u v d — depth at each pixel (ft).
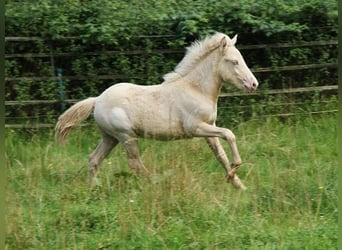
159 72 47.42
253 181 34.47
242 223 29.55
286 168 36.55
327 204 31.91
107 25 46.21
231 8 47.62
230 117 46.85
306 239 28.12
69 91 47.29
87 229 29.53
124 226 28.81
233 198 31.71
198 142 39.29
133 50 47.26
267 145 40.60
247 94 47.78
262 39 49.06
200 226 29.43
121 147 41.11
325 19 49.42
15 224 28.81
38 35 46.85
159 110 35.94
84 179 36.47
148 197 30.50
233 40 36.42
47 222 29.99
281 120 46.91
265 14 48.24
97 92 47.32
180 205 30.53
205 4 47.96
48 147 39.99
